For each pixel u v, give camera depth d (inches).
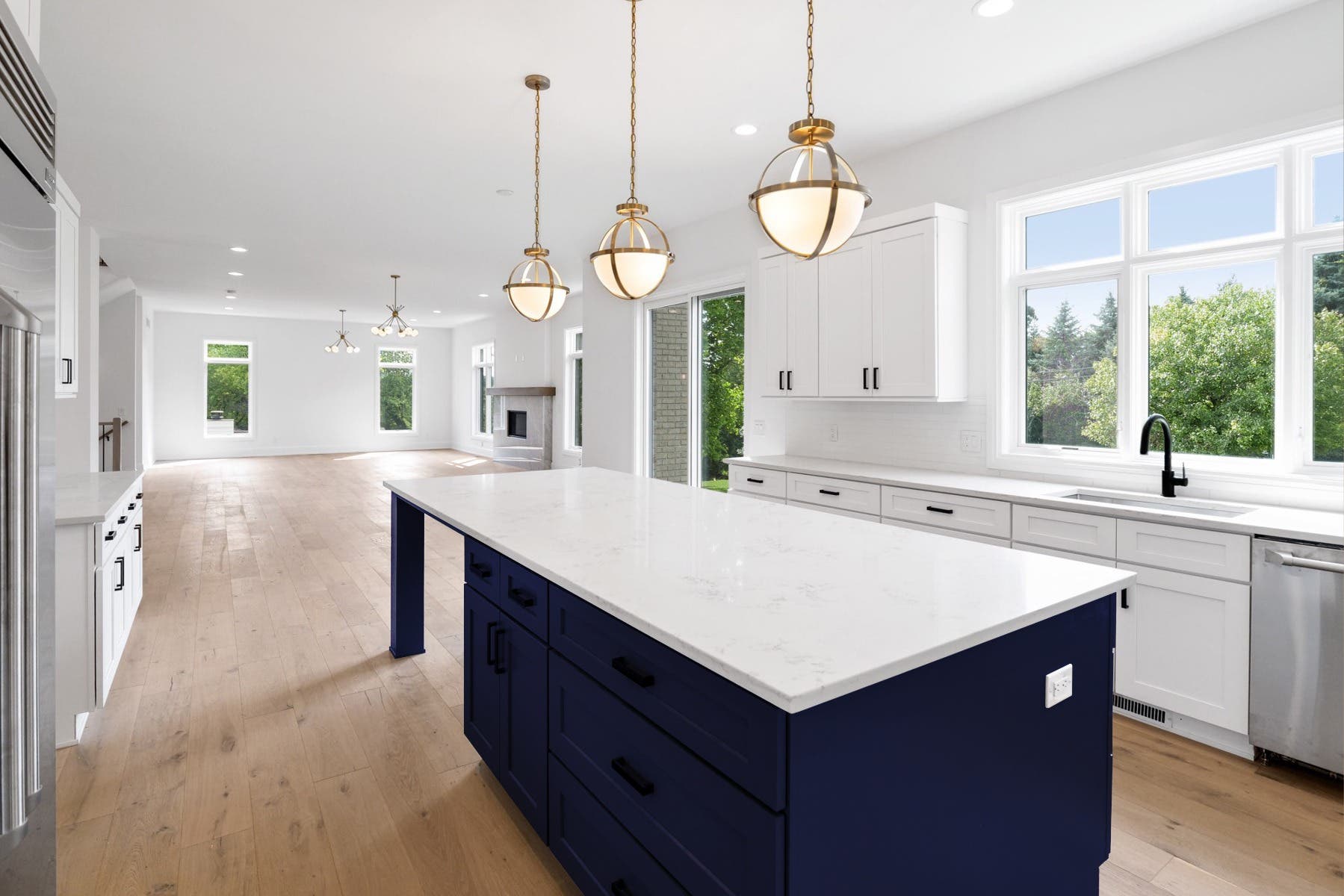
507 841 78.8
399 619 130.1
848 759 45.1
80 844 77.2
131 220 221.1
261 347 504.4
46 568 40.2
